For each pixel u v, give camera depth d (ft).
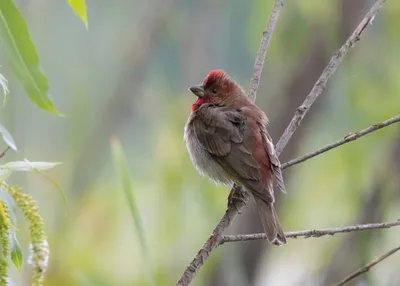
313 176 47.47
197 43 55.67
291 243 48.24
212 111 30.30
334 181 46.88
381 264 41.24
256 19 45.47
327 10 44.47
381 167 41.47
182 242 46.21
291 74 45.16
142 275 46.06
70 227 49.96
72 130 53.93
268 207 26.48
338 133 45.62
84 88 55.57
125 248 53.01
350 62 44.57
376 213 40.32
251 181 27.25
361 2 44.57
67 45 58.75
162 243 46.32
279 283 47.32
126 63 55.42
